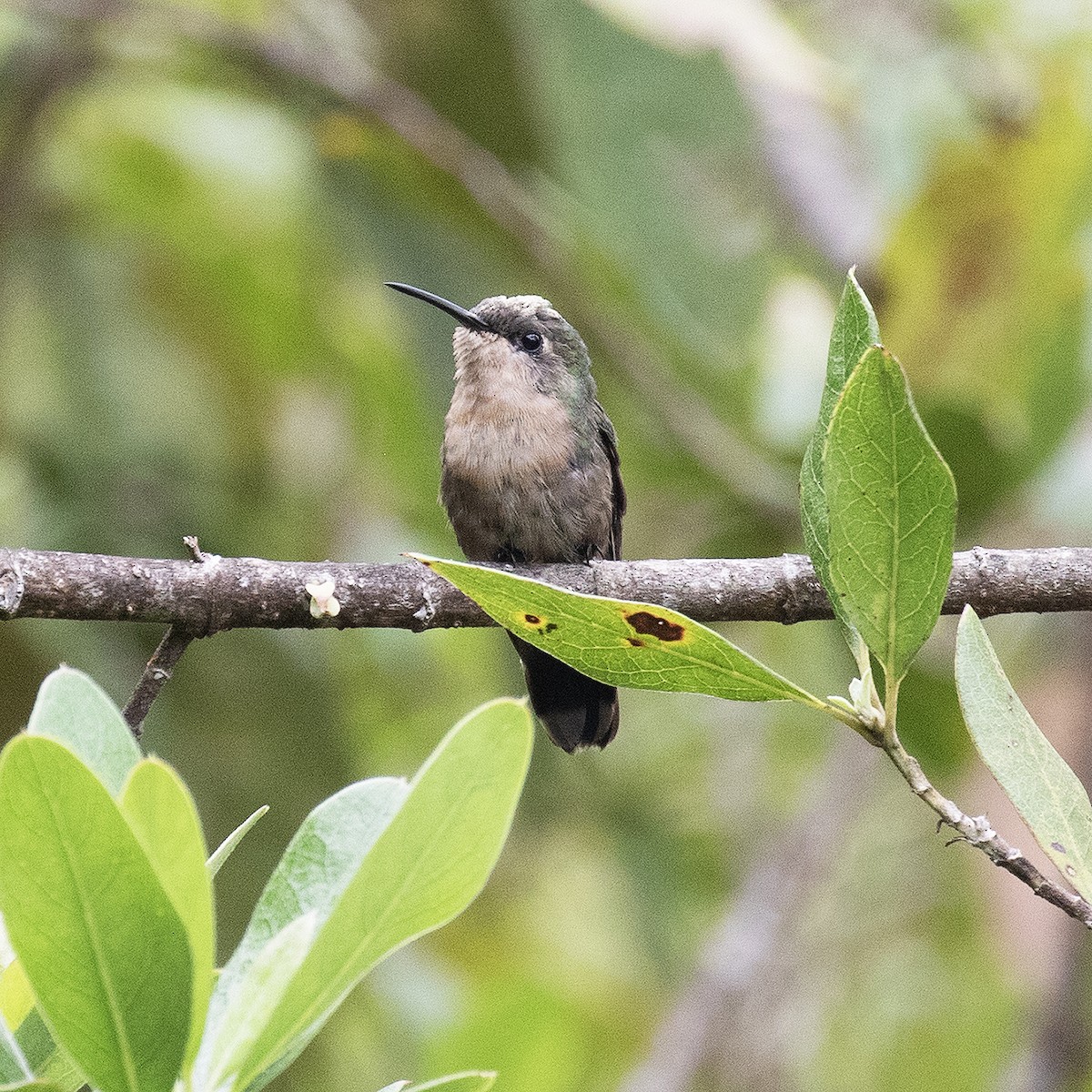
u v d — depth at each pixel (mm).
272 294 12609
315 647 11531
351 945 3383
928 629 4305
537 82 10938
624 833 12961
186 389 12453
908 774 4379
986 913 10789
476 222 11195
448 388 11547
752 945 11219
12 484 11672
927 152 10875
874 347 4148
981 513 8805
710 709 13594
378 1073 10969
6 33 11758
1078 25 11031
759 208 10977
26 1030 3928
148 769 3264
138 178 12305
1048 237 9188
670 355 10695
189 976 3252
